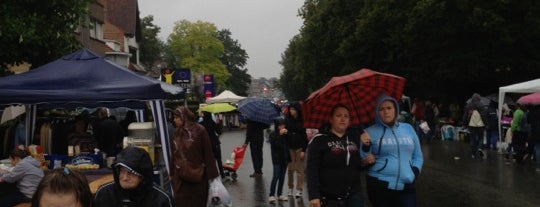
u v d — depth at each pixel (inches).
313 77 2027.6
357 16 1560.0
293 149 434.3
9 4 464.1
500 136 792.3
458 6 1133.7
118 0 2111.2
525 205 396.5
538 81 802.2
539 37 1139.3
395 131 236.2
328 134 224.4
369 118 248.8
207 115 553.9
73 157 365.7
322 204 220.5
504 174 568.7
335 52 1657.2
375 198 241.0
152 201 155.6
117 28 1971.0
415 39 1252.5
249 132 574.2
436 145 963.3
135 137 354.9
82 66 347.3
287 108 428.5
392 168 231.6
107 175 343.6
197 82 1909.4
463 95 1473.9
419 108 1123.3
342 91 245.1
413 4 1257.4
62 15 504.7
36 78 335.3
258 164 578.9
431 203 410.3
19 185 318.0
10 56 482.6
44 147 446.6
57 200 117.4
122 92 321.4
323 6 1772.9
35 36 466.6
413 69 1360.7
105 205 154.3
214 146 556.7
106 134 445.4
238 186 514.3
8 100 320.5
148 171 154.0
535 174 565.0
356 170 224.7
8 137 534.6
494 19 1091.3
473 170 606.9
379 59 1519.4
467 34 1204.5
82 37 1210.6
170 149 336.2
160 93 327.0
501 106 817.5
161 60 3198.8
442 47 1253.1
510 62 1188.5
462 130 1053.8
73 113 652.7
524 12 1108.5
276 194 458.6
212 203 334.6
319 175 221.6
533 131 596.7
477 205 399.9
